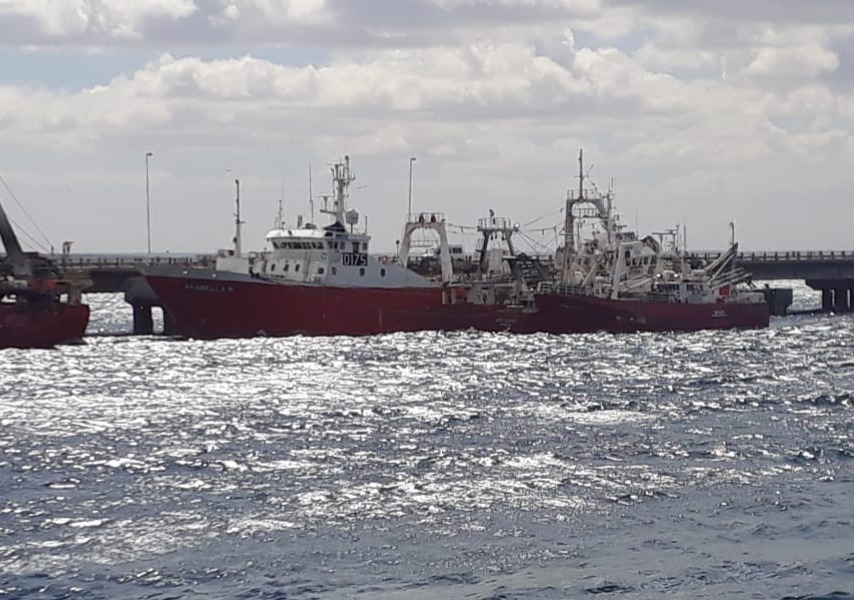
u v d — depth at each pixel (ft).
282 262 512.63
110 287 567.59
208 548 173.78
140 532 181.57
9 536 179.22
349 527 184.55
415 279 526.16
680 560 168.96
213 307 494.18
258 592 156.35
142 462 233.76
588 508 195.21
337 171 510.58
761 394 336.70
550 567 166.09
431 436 262.06
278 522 187.52
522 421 284.41
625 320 554.87
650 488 208.44
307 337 498.69
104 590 156.87
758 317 604.90
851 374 392.68
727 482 213.05
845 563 167.02
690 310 574.56
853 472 221.46
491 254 583.17
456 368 406.41
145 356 439.22
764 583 159.63
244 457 238.07
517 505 197.47
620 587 158.40
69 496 204.33
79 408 311.06
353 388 352.28
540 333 543.39
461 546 175.22
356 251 510.99
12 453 243.81
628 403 317.63
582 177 577.02
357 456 238.07
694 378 378.73
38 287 469.57
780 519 188.44
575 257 576.61
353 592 156.76
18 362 422.41
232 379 374.84
